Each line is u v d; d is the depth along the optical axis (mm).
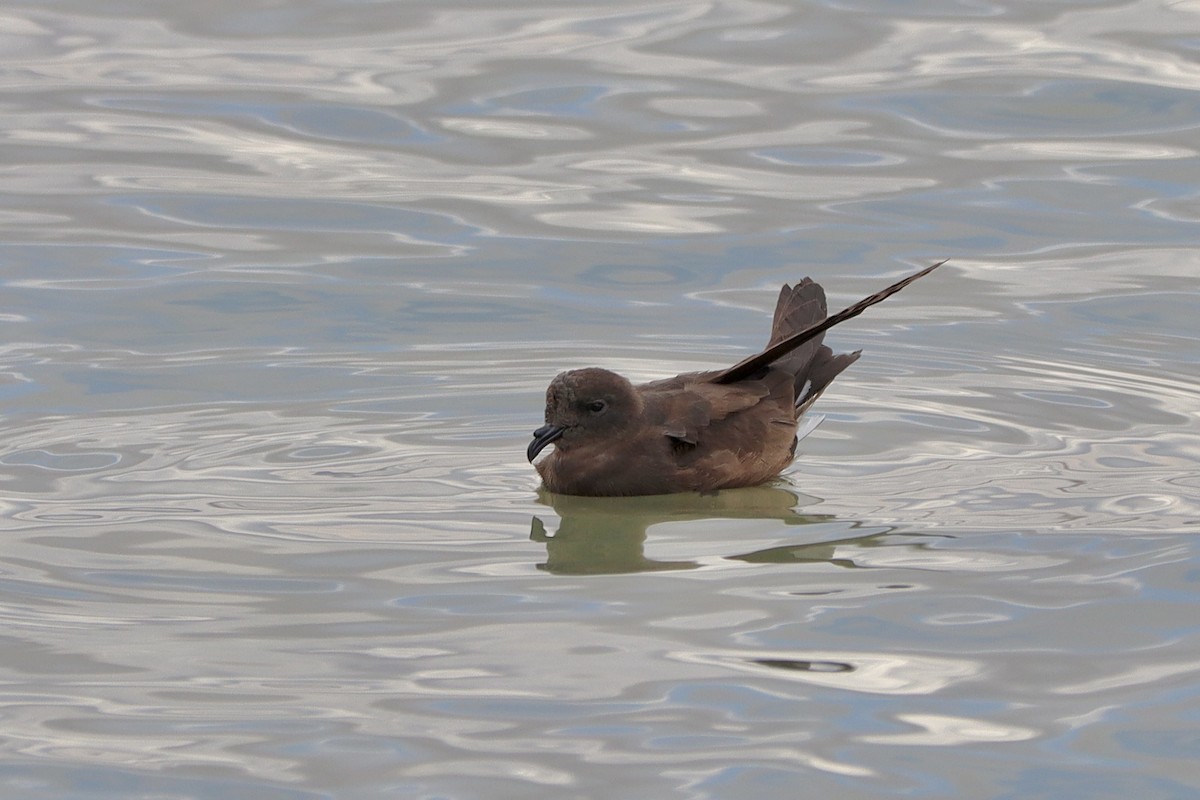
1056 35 24438
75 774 9086
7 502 13203
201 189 20562
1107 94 22406
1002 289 18203
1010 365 16281
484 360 16516
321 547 12398
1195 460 13844
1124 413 15055
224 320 17484
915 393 15672
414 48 24516
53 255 18906
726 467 13789
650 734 9492
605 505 13555
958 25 24953
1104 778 9039
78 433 14680
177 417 15102
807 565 11992
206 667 10383
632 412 13891
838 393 15711
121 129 21969
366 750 9344
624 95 22844
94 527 12727
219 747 9383
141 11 25938
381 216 19969
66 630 10945
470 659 10477
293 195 20516
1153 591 11344
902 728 9539
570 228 19656
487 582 11766
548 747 9336
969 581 11578
